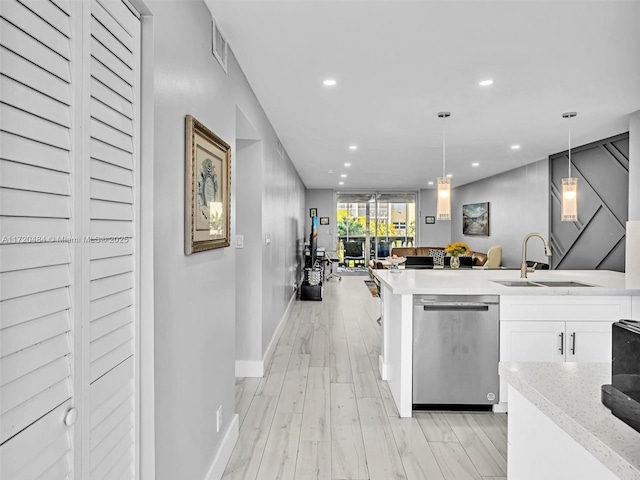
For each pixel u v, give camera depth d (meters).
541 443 1.09
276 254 4.89
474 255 9.02
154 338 1.41
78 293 1.03
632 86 3.14
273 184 4.61
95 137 1.10
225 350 2.40
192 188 1.76
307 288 7.62
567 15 2.10
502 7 2.03
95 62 1.10
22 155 0.84
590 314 2.93
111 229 1.20
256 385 3.52
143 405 1.41
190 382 1.80
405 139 5.06
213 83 2.15
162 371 1.49
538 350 2.94
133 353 1.34
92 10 1.08
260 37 2.34
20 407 0.84
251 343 3.75
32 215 0.87
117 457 1.25
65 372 0.98
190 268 1.80
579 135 4.79
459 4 2.01
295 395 3.31
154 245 1.41
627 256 3.56
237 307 3.76
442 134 4.77
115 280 1.23
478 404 2.96
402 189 11.97
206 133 1.93
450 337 2.93
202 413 1.98
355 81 3.04
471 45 2.45
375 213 12.20
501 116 3.99
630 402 0.84
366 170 7.98
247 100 3.04
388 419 2.89
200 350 1.94
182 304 1.70
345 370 3.90
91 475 1.10
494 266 7.95
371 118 4.08
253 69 2.81
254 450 2.48
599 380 1.16
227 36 2.34
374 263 9.98
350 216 12.23
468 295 2.93
